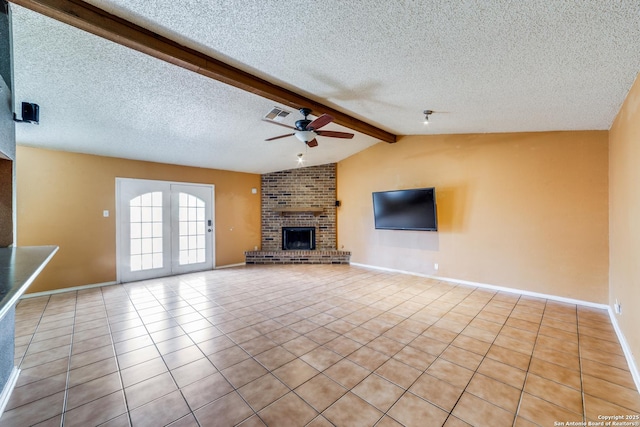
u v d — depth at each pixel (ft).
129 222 16.20
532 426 5.26
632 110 7.75
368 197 19.72
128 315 10.94
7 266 4.73
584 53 6.17
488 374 6.93
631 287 7.81
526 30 5.51
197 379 6.78
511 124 12.16
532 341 8.63
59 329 9.66
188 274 17.99
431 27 5.75
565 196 12.20
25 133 11.64
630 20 4.94
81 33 6.38
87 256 14.80
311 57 7.43
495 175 14.07
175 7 5.59
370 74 8.29
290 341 8.71
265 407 5.80
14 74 7.58
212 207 19.77
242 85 8.51
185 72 8.29
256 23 6.02
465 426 5.27
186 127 12.39
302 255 21.35
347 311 11.30
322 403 5.92
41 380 6.75
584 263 11.79
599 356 7.74
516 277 13.52
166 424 5.36
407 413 5.61
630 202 8.09
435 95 9.56
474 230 14.79
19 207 13.01
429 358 7.69
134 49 6.68
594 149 11.57
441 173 15.93
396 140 17.79
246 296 13.33
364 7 5.28
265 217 22.36
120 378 6.84
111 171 15.60
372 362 7.50
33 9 5.34
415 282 15.69
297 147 17.13
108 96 9.23
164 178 17.58
